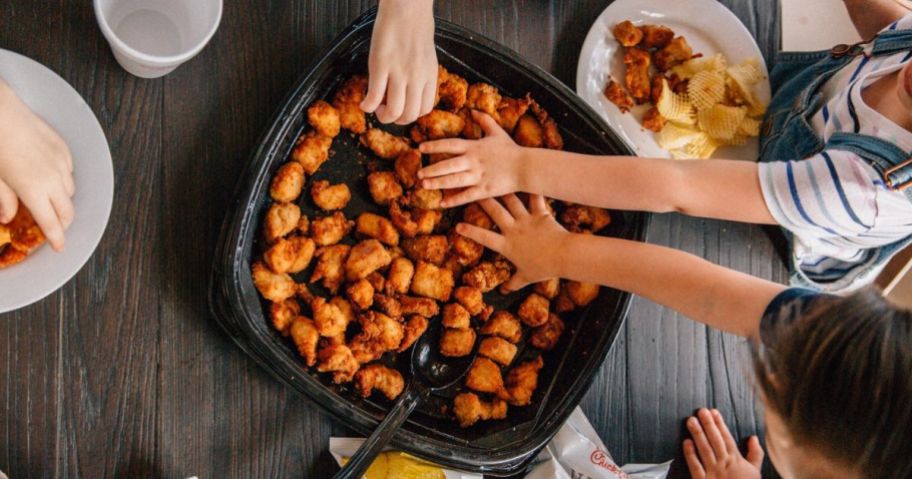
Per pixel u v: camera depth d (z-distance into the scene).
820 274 1.17
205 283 0.98
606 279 1.01
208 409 0.97
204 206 0.98
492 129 1.03
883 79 1.03
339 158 1.01
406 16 0.93
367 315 0.98
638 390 1.09
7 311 0.91
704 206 1.00
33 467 0.93
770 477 1.12
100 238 0.92
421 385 1.00
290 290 0.97
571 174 1.01
